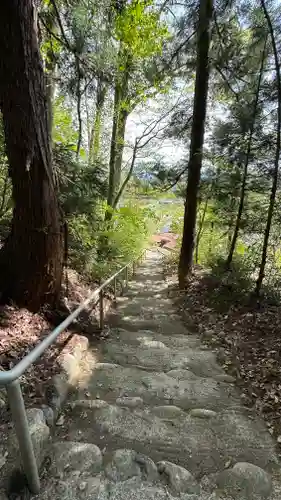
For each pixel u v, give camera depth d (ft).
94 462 4.88
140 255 30.01
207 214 23.26
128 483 4.49
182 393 7.70
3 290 9.32
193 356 10.07
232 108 14.90
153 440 5.80
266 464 5.37
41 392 6.39
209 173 17.65
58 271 10.13
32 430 4.98
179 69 21.53
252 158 13.35
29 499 4.11
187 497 4.39
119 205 28.63
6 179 13.12
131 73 22.79
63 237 10.91
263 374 8.34
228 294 14.69
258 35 13.19
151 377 8.38
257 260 15.46
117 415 6.39
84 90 15.15
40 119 8.61
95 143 24.47
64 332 9.59
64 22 13.02
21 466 4.37
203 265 22.33
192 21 18.62
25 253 9.29
